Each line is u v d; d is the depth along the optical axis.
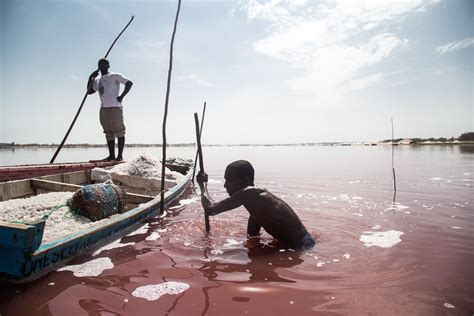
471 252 3.30
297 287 2.51
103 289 2.44
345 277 2.70
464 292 2.41
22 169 5.45
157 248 3.40
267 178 10.45
